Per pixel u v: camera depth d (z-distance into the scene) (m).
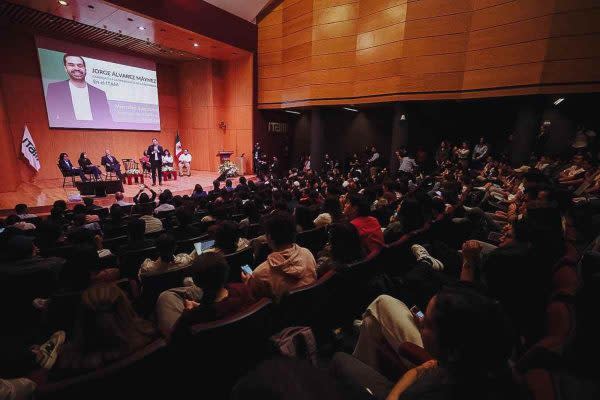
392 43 9.20
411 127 11.14
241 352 1.37
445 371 0.74
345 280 1.92
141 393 1.13
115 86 11.46
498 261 1.41
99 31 9.65
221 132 13.77
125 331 1.17
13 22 8.87
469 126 10.50
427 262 2.02
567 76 6.60
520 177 6.32
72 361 1.10
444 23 8.28
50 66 9.89
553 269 1.41
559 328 1.01
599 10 6.21
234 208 5.02
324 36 10.77
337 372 1.19
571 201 2.64
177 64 13.66
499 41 7.47
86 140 10.98
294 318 1.68
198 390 1.32
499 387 0.65
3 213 6.49
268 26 12.36
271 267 1.78
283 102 12.39
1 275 2.14
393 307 1.34
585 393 0.69
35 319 2.21
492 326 0.64
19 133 9.52
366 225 2.50
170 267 2.33
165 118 13.61
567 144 8.47
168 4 9.01
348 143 13.47
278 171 13.98
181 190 9.78
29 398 1.15
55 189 9.01
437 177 7.98
